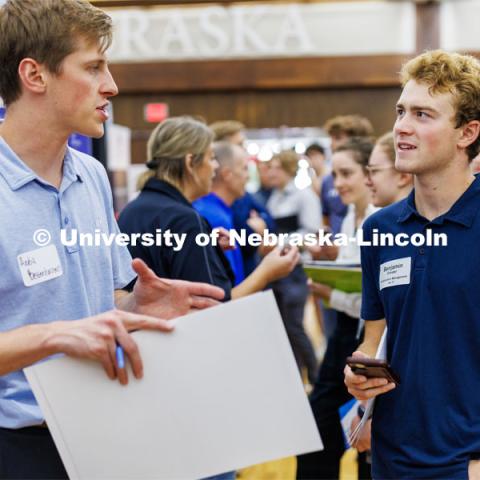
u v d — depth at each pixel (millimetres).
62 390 1587
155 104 10547
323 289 3334
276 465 4551
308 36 10344
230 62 10391
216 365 1584
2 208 1697
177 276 2678
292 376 1578
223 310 1580
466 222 1930
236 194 3926
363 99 10500
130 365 1584
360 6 10242
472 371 1913
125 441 1598
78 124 1757
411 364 1957
